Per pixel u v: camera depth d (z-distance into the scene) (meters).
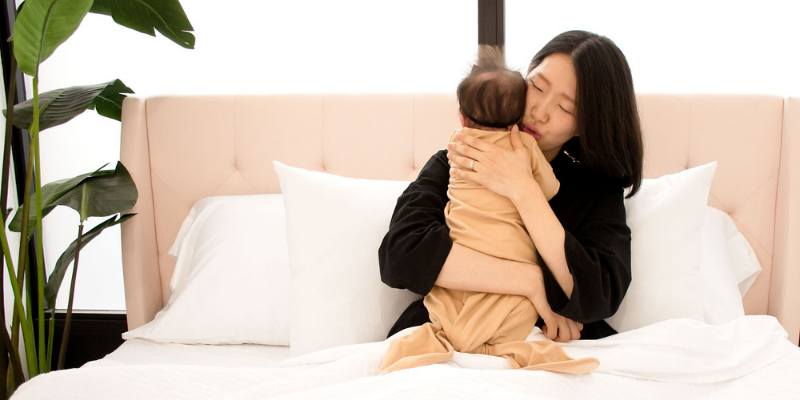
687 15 1.88
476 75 1.18
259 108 1.81
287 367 1.06
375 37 2.02
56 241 2.21
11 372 1.69
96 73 2.10
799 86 1.83
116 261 2.21
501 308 1.08
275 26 2.03
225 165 1.83
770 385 1.01
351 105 1.80
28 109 1.65
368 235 1.36
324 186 1.42
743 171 1.72
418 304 1.25
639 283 1.30
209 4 2.02
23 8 1.36
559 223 1.12
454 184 1.20
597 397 0.94
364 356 1.04
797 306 1.67
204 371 1.03
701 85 1.91
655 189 1.42
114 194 1.67
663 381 1.03
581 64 1.12
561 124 1.16
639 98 1.74
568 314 1.07
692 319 1.19
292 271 1.37
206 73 2.07
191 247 1.73
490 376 0.89
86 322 2.17
